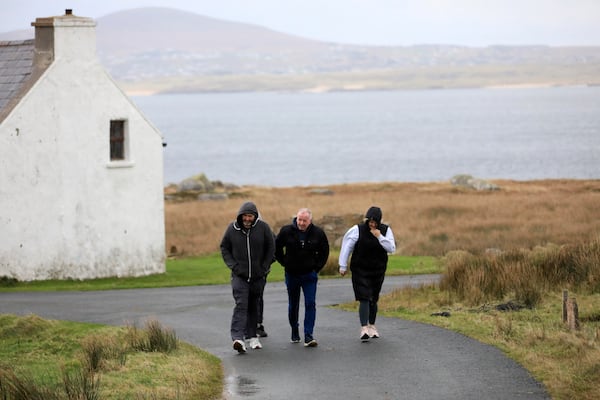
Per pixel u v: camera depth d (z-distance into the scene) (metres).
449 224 61.78
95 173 42.91
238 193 94.31
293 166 192.62
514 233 55.53
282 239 20.05
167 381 16.42
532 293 24.83
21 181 40.59
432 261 43.56
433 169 174.75
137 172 44.38
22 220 40.66
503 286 26.19
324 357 18.88
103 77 43.09
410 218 65.12
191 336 22.22
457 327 21.64
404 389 15.88
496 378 16.45
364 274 20.39
